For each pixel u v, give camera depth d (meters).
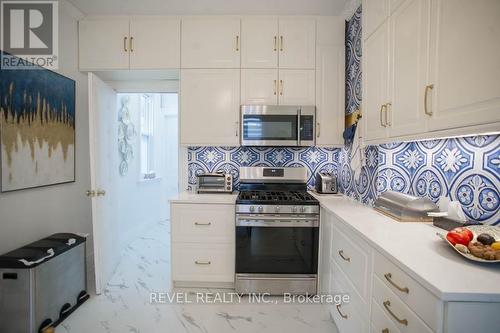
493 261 0.82
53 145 1.98
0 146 1.57
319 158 2.60
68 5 2.07
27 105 1.75
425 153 1.49
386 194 1.63
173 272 2.14
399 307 0.91
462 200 1.24
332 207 1.79
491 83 0.80
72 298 1.83
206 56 2.27
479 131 0.85
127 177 3.25
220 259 2.12
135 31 2.26
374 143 1.56
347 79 2.30
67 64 2.14
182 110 2.29
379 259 1.05
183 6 2.13
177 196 2.25
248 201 1.97
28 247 1.64
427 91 1.07
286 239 2.00
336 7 2.15
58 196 2.06
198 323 1.74
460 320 0.70
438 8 1.02
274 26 2.27
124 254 2.90
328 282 1.79
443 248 1.00
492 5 0.80
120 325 1.71
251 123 2.24
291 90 2.29
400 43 1.28
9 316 1.49
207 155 2.62
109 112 2.34
